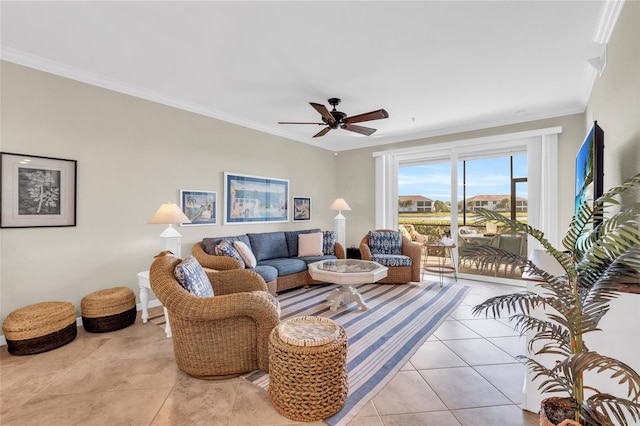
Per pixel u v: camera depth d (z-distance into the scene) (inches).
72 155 118.0
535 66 114.5
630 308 56.5
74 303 118.4
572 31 91.7
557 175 165.2
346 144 246.5
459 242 203.8
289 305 144.8
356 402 71.9
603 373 59.1
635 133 67.9
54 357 93.3
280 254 187.0
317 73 120.6
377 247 202.1
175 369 86.4
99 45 100.5
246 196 185.8
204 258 131.7
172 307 76.2
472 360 92.0
